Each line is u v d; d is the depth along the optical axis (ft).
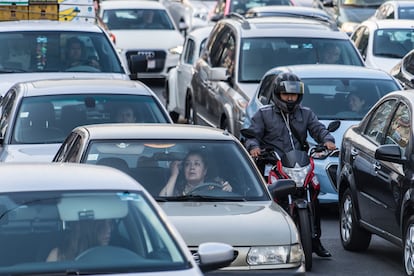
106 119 94.68
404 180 79.00
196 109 146.10
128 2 219.82
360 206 88.28
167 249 49.62
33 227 49.83
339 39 136.98
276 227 65.41
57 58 122.62
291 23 140.56
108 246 49.39
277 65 131.95
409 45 172.14
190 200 69.92
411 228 77.77
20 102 95.71
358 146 89.51
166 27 213.46
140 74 204.33
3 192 51.21
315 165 102.63
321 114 111.14
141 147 72.69
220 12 249.55
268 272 63.98
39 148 91.25
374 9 231.71
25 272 47.47
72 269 47.83
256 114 87.76
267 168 92.22
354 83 114.73
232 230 64.64
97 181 52.75
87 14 156.66
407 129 82.12
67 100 96.07
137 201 51.78
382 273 83.46
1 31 123.95
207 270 50.67
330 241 95.71
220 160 72.49
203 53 147.95
